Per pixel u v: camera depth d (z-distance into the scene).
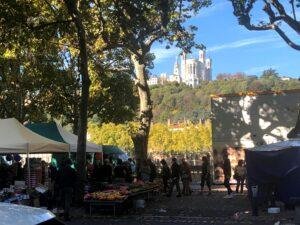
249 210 17.67
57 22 21.03
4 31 20.48
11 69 32.12
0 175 19.53
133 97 38.72
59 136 21.31
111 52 34.50
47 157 42.38
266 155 17.38
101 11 25.36
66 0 19.86
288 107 32.53
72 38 27.81
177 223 14.88
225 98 33.88
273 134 32.75
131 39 26.00
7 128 18.08
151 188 21.83
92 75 33.38
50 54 30.59
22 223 3.46
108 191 17.73
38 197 16.77
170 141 83.75
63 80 32.75
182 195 25.03
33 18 22.80
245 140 33.25
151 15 24.83
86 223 15.17
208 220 15.41
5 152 17.22
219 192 26.55
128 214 17.23
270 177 17.28
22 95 34.34
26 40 21.02
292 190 17.03
